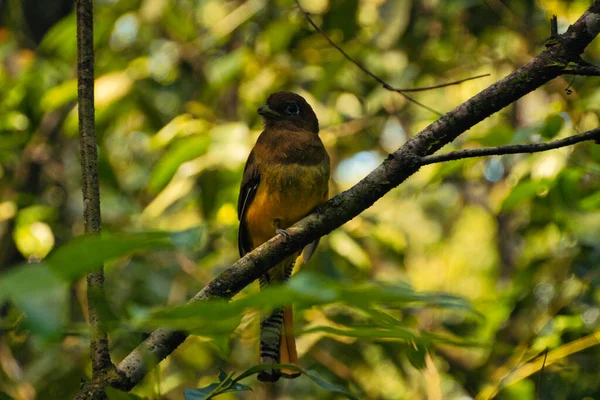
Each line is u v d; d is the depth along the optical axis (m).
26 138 12.23
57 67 12.59
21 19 13.88
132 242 2.82
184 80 14.18
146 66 12.41
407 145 6.16
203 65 14.20
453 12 12.72
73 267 2.72
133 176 14.54
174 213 13.63
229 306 3.14
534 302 9.64
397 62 13.43
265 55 13.22
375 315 3.64
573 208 8.51
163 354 5.15
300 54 13.27
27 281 2.62
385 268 13.44
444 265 16.06
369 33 12.87
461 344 3.76
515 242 14.73
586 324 8.45
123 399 4.12
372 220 12.94
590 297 9.02
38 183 13.55
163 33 14.88
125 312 3.44
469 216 16.80
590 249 9.44
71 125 11.30
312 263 11.03
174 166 10.32
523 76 5.93
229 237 11.90
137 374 5.08
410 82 13.36
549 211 9.98
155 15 12.72
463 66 13.80
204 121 11.27
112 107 12.05
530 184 8.21
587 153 9.12
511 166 14.24
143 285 11.93
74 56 12.05
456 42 13.77
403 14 11.04
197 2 14.84
